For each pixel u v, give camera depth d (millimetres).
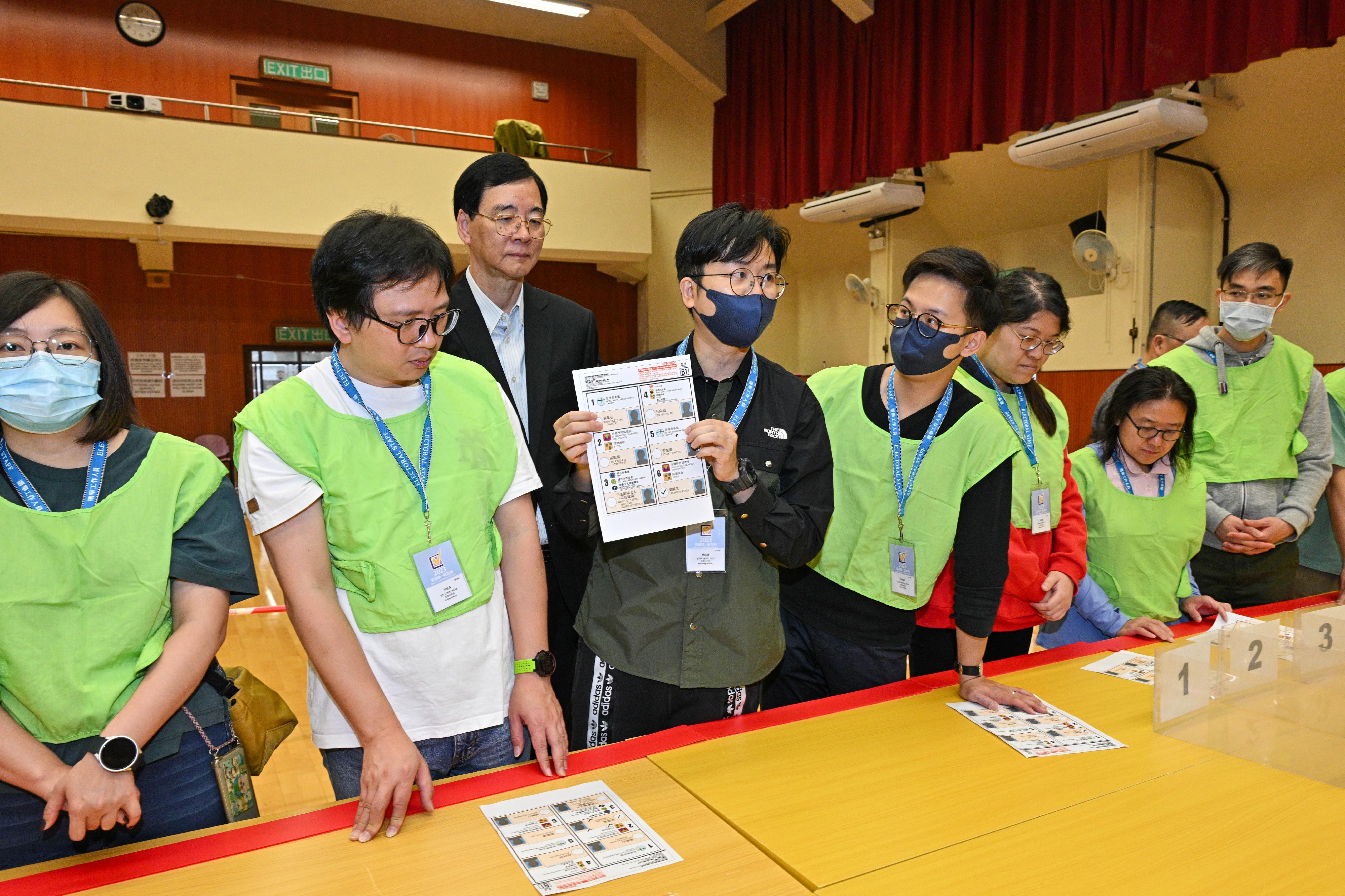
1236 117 5762
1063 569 1914
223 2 8641
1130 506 2006
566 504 1322
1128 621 1892
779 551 1311
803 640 1833
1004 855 971
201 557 1154
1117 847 993
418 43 9422
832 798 1100
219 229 7309
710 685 1382
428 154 8047
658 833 1011
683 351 1454
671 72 9891
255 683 1484
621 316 10688
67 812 1019
